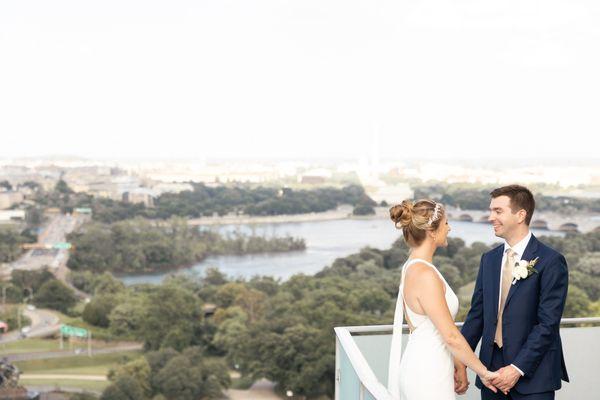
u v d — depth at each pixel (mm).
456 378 2779
